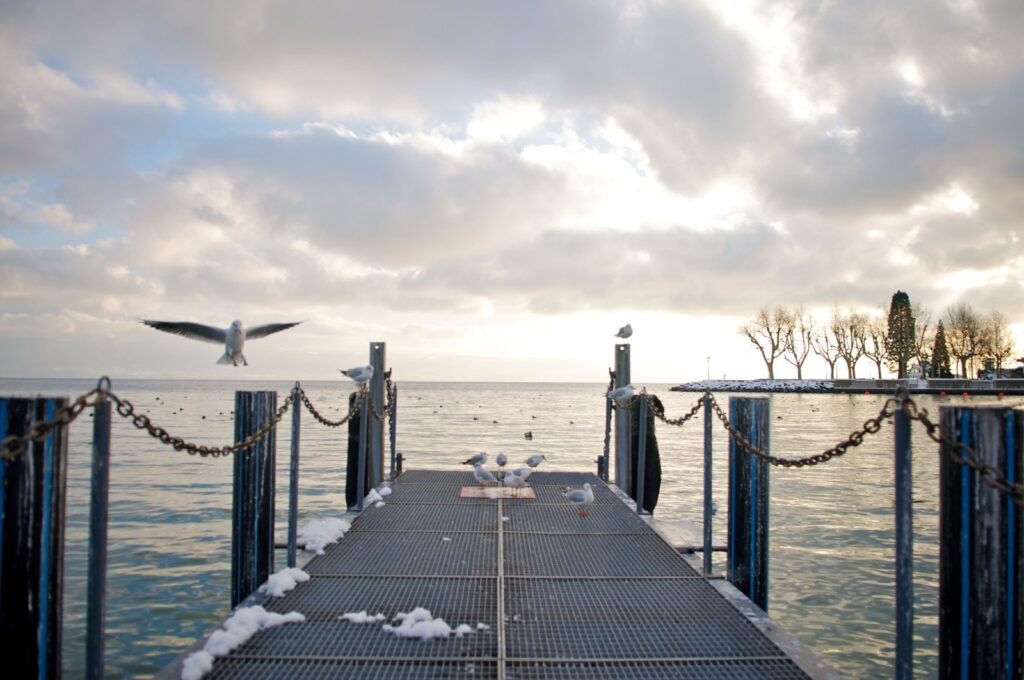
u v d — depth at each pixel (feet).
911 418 15.15
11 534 13.21
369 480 43.27
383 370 45.29
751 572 26.68
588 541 31.27
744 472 27.17
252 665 18.04
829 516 49.19
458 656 18.69
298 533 31.22
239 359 20.59
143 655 24.93
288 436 117.60
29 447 13.38
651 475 43.75
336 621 21.09
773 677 17.78
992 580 14.12
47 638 13.57
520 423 161.27
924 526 46.55
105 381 15.12
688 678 17.67
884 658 25.55
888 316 335.26
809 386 351.05
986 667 14.08
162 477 65.21
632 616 21.83
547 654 18.94
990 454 14.08
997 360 315.78
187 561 35.96
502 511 37.86
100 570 14.78
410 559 28.02
